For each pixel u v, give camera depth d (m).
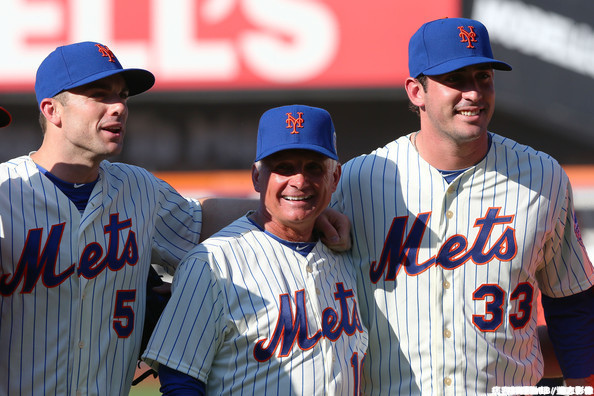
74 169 11.55
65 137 11.46
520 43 32.59
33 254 11.08
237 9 32.78
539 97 32.78
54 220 11.30
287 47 32.84
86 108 11.32
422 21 32.38
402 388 11.97
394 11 32.47
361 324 12.04
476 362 11.78
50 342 11.06
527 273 12.02
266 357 11.02
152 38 32.78
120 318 11.58
